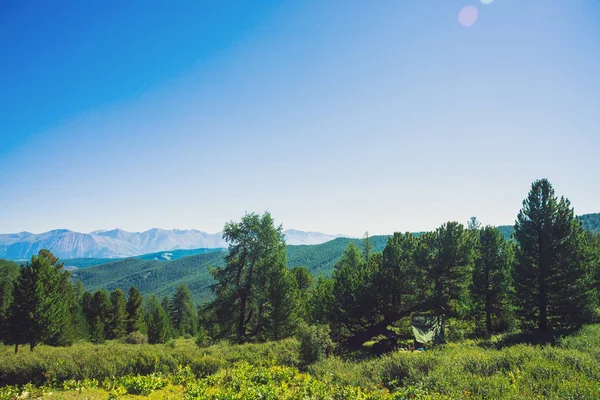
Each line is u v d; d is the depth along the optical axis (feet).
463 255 94.89
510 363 36.76
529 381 29.94
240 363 53.67
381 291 91.71
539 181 85.87
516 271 86.53
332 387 37.63
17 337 94.38
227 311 91.56
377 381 38.42
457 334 93.40
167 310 286.87
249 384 40.96
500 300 104.88
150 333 151.43
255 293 93.30
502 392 27.94
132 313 200.03
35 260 99.45
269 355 58.18
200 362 49.78
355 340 94.32
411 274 95.66
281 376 45.50
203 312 93.71
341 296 97.45
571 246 79.15
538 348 43.80
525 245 85.92
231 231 94.38
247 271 96.12
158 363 49.88
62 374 46.44
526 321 87.61
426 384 32.73
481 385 30.17
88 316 185.26
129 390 41.16
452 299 99.25
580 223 81.20
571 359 35.58
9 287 144.25
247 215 96.22
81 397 38.78
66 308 127.24
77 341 152.66
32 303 95.66
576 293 78.69
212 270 95.45
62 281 141.59
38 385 45.14
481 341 77.41
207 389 40.29
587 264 79.30
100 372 46.75
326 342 57.88
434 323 96.02
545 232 81.92
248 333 95.91
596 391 25.58
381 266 97.35
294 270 161.58
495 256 106.22
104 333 172.65
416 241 106.93
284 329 91.76
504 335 81.76
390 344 83.92
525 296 84.94
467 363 37.68
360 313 90.94
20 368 46.57
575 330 68.28
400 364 40.04
